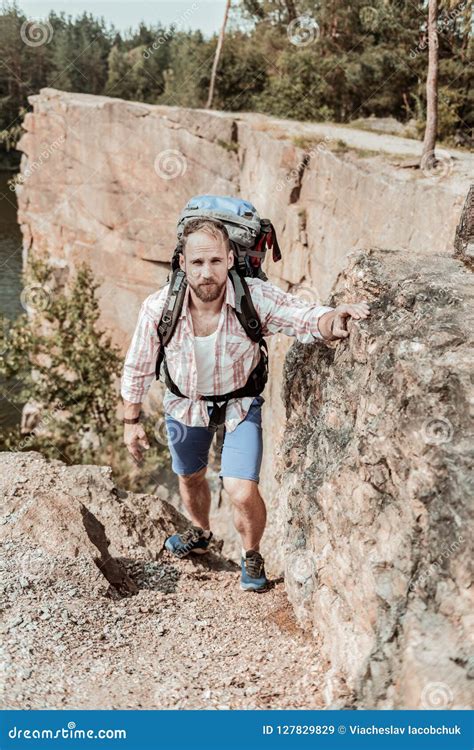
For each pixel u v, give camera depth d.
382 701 2.58
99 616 3.72
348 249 14.05
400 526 2.73
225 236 3.44
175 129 22.02
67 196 26.61
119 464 20.80
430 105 12.30
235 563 5.30
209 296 3.46
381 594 2.72
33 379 22.80
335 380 3.68
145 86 47.50
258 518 4.07
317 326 3.65
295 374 4.32
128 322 25.53
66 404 22.20
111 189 24.42
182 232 3.70
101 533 4.42
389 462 2.89
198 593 4.36
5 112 62.72
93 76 61.44
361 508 3.01
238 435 3.91
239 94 29.88
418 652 2.46
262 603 4.18
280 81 27.33
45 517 4.14
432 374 2.82
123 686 3.10
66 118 25.61
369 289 3.64
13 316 35.00
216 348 3.61
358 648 2.83
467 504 2.46
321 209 15.38
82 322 22.75
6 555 3.90
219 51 28.03
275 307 3.66
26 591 3.68
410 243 11.71
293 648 3.47
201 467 4.37
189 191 22.33
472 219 3.96
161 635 3.73
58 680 3.06
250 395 3.85
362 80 26.11
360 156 14.27
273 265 17.48
